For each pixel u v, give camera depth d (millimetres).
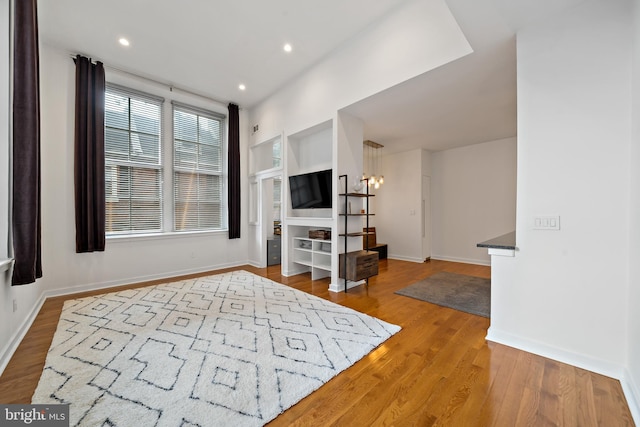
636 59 1603
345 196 3699
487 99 3379
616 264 1752
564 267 1947
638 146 1567
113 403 1492
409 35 2854
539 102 2039
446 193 6305
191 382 1680
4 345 1962
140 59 3801
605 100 1783
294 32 3307
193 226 4977
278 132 4742
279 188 6855
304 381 1705
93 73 3760
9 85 2146
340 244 3801
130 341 2213
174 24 3137
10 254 2141
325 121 3846
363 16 3068
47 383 1663
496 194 5555
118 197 4168
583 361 1870
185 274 4715
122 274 4047
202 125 5145
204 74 4207
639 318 1512
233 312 2869
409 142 5621
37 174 2248
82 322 2609
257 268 5230
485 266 5492
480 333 2420
